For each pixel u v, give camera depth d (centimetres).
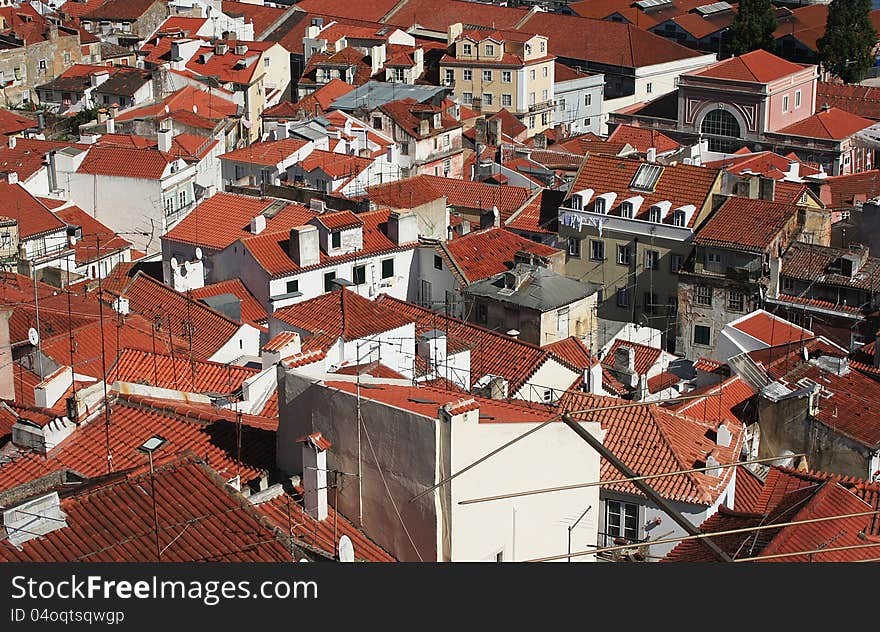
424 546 7450
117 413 9238
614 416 10706
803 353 15288
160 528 7038
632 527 9919
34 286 14488
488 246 19262
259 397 10338
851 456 12669
